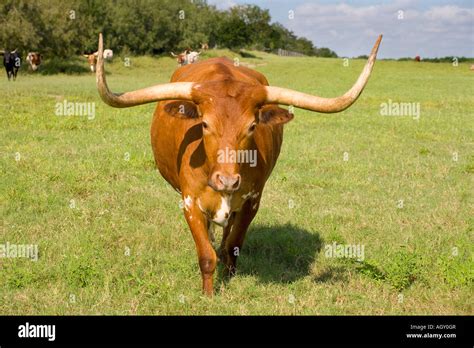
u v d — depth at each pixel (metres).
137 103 5.02
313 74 44.91
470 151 13.27
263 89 4.96
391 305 5.50
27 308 5.32
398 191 9.64
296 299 5.56
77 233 7.22
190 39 58.47
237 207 5.57
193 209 5.42
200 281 5.92
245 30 67.81
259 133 5.57
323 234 7.53
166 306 5.35
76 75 41.19
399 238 7.38
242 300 5.60
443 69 53.75
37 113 16.77
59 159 11.15
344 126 16.59
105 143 12.92
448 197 9.31
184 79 6.13
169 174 6.21
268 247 7.09
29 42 40.31
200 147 5.18
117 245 7.00
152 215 8.13
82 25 44.72
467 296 5.63
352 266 6.47
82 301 5.46
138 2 53.09
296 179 10.22
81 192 9.21
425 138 14.87
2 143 12.50
